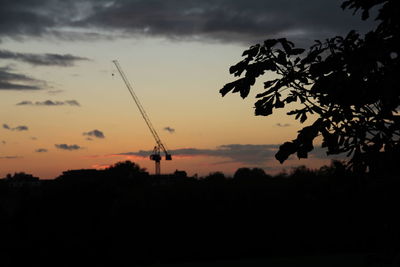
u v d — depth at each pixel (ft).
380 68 16.63
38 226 150.10
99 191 157.07
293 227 155.12
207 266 142.00
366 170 17.26
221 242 160.35
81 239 152.46
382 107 16.88
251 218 159.53
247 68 18.11
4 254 147.84
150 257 157.69
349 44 17.84
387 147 17.03
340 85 16.74
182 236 159.53
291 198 152.97
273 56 18.54
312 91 17.30
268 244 158.40
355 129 17.31
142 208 158.61
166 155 432.66
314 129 17.15
